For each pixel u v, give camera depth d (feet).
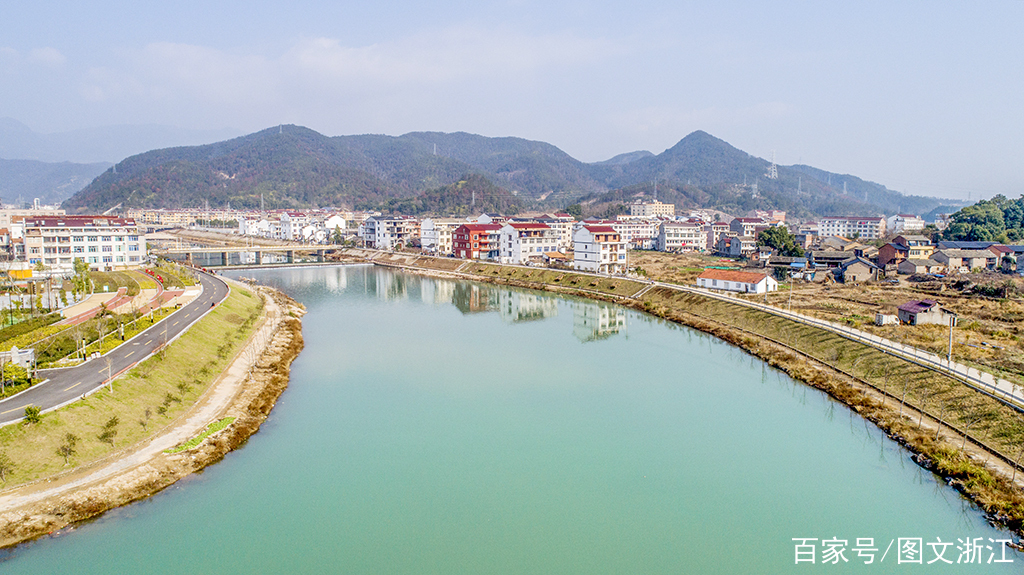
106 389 164.55
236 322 289.53
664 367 249.75
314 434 175.32
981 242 472.03
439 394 212.84
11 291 287.48
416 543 122.31
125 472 137.90
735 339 288.51
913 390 191.11
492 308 390.42
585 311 379.96
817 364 235.61
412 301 416.26
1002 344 232.53
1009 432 153.79
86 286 324.60
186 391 186.09
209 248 622.95
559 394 214.28
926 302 287.07
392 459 159.84
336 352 270.46
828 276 422.00
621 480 149.59
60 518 121.08
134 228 447.42
